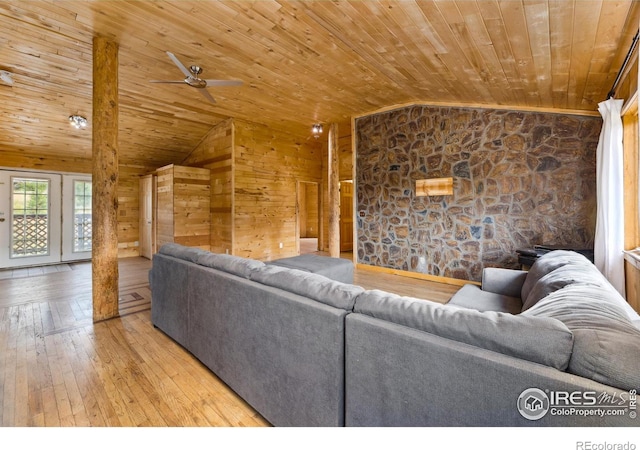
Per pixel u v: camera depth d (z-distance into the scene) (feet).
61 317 9.82
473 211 13.93
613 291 4.42
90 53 10.37
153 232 20.49
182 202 18.81
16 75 11.94
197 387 6.15
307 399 4.44
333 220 18.94
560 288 4.93
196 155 21.48
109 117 9.63
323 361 4.18
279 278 5.25
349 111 17.19
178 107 16.17
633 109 8.16
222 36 9.18
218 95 14.47
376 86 12.87
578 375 2.54
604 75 8.08
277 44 9.52
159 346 7.86
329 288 4.57
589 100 10.17
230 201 18.75
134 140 19.22
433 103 14.87
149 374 6.59
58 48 10.08
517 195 12.82
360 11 7.16
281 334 4.79
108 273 9.65
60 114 15.17
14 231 17.76
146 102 15.34
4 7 8.00
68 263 19.27
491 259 13.50
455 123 14.34
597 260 9.32
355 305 4.07
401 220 16.37
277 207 21.48
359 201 18.21
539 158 12.31
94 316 9.44
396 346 3.43
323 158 25.49
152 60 10.91
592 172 11.35
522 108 12.55
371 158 17.53
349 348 3.89
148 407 5.52
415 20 6.95
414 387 3.30
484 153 13.57
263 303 5.10
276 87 13.32
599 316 3.04
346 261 11.97
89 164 20.25
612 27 5.76
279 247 21.61
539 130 12.29
